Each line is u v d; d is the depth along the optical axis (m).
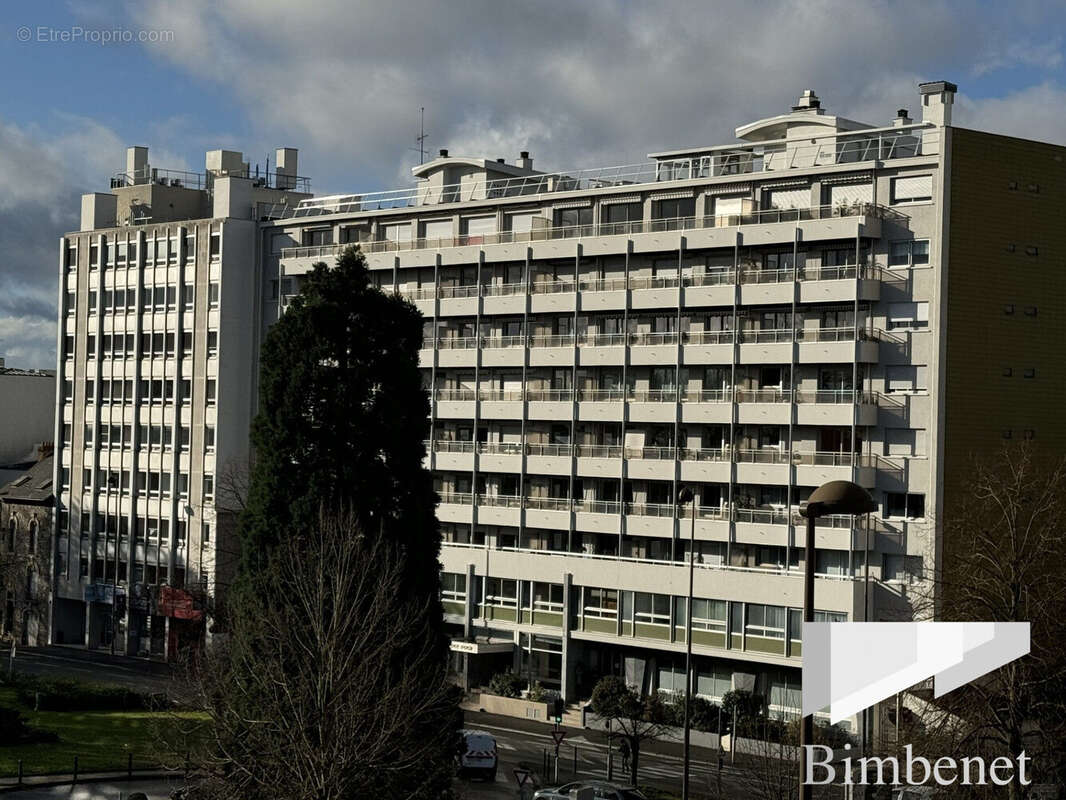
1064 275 78.88
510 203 92.12
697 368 82.69
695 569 79.75
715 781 61.38
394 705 40.97
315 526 47.19
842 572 75.75
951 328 75.00
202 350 107.38
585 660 85.94
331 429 48.56
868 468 75.12
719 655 78.62
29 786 54.34
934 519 73.50
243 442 106.62
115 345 114.31
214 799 41.25
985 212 76.31
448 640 49.97
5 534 120.94
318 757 37.12
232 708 41.50
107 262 115.19
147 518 110.38
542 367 89.50
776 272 79.44
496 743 70.38
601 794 54.47
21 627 118.56
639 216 86.38
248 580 47.38
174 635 102.00
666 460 82.69
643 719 74.81
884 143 80.56
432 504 50.44
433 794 45.12
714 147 83.31
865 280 76.00
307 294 50.28
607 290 85.88
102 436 114.75
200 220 108.56
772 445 79.94
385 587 42.09
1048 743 39.84
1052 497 57.34
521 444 90.00
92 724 68.56
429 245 95.44
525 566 87.88
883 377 76.38
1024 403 77.44
